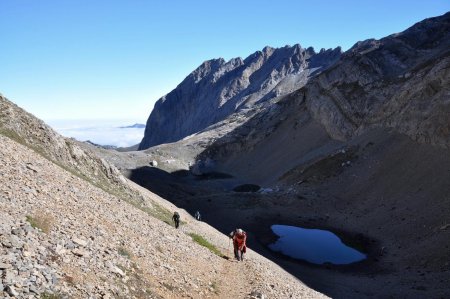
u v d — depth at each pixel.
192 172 181.50
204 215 82.12
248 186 141.50
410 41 150.62
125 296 13.49
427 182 79.00
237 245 30.28
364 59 146.00
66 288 11.77
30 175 21.55
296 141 158.62
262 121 195.50
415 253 58.28
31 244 13.11
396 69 138.38
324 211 88.06
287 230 75.44
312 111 162.62
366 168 99.94
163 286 16.34
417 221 68.50
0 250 11.80
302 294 26.03
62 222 16.77
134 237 20.66
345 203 90.62
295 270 51.84
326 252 64.06
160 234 24.95
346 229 76.25
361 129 124.38
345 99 140.75
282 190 108.88
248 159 177.50
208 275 21.55
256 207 88.25
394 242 65.38
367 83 138.00
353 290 45.78
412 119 99.31
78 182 27.34
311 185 105.31
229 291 20.50
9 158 22.67
